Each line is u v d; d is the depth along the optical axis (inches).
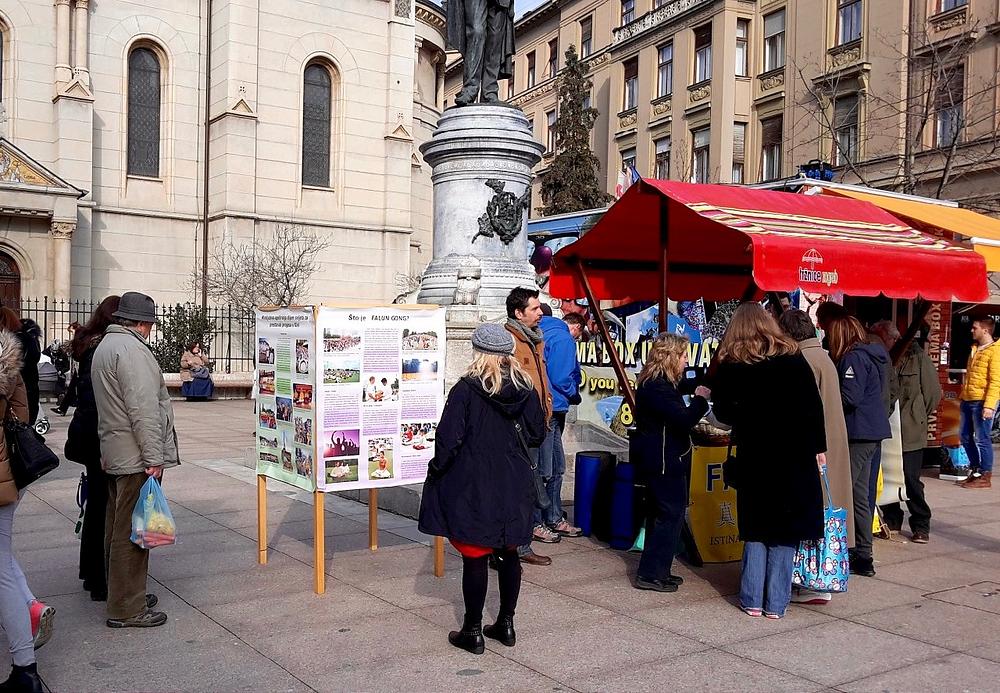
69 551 282.8
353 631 209.3
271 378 262.4
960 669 190.1
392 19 1395.2
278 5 1299.2
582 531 311.9
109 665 187.2
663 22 1470.2
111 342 209.3
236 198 1262.3
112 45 1225.4
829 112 1180.5
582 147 1596.9
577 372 308.3
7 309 285.6
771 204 295.1
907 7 1066.7
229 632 208.1
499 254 476.4
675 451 245.1
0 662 189.0
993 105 968.3
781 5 1288.1
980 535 328.8
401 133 1401.3
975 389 448.5
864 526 268.1
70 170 1160.2
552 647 200.4
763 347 225.9
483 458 191.8
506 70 498.0
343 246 1363.2
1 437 168.4
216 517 335.9
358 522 327.6
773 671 187.5
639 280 349.4
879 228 302.0
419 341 256.7
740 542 281.9
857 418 265.9
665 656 195.6
